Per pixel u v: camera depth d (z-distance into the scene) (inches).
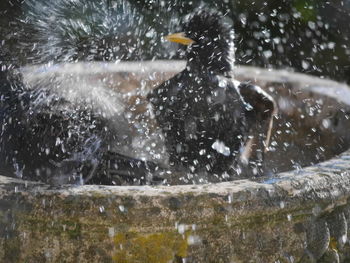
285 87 344.2
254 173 310.2
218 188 197.9
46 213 192.7
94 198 190.2
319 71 622.2
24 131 247.4
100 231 191.3
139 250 191.5
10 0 400.8
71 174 242.4
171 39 336.2
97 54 341.4
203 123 315.0
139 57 485.7
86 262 192.9
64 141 246.1
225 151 310.8
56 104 255.3
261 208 199.0
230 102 316.2
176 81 327.0
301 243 209.5
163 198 190.2
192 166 308.8
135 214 189.6
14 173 244.8
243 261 199.2
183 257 192.7
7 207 197.8
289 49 629.6
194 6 585.6
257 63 627.2
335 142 308.5
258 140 316.2
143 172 254.7
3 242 199.8
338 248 222.1
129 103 339.0
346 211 224.7
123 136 275.7
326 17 597.0
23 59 294.5
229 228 196.5
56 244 193.9
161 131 321.7
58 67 301.9
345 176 222.5
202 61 327.3
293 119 332.2
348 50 615.8
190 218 192.1
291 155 323.6
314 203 210.1
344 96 318.3
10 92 257.8
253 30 629.9
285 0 621.6
